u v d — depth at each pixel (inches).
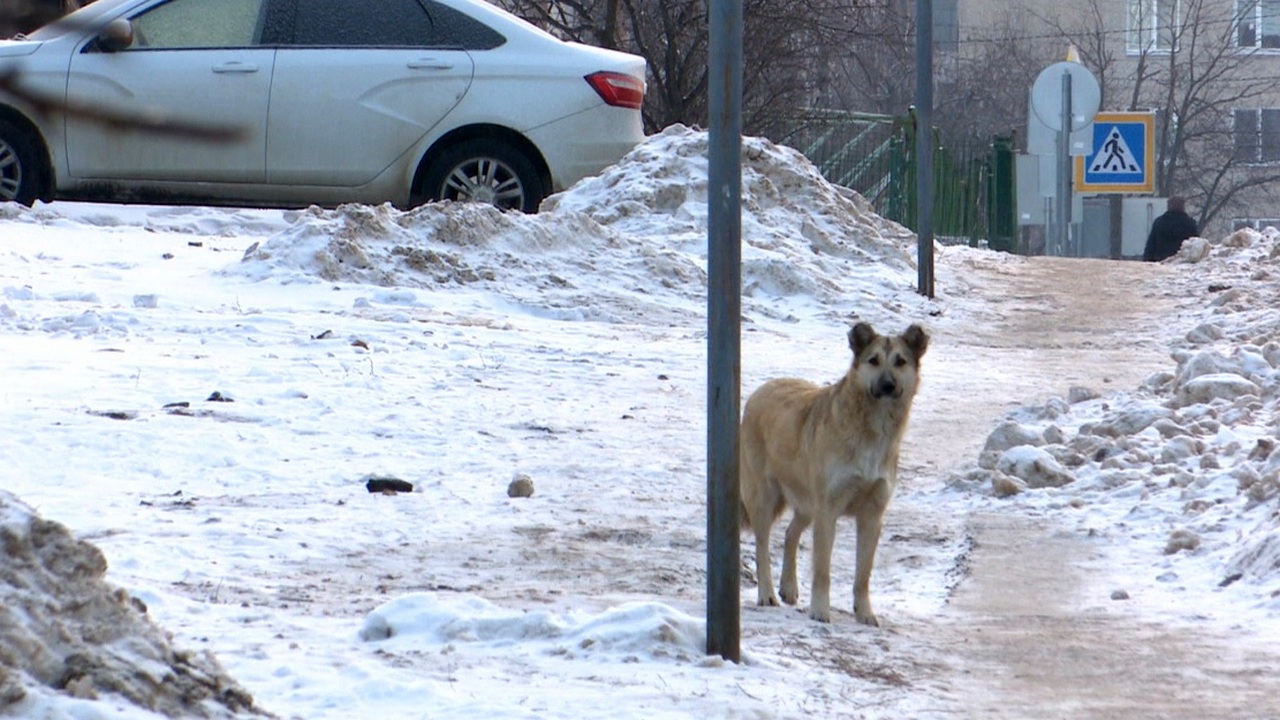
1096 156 3727.9
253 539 981.8
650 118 4254.4
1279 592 916.0
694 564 1003.3
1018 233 4099.4
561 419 1462.8
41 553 551.8
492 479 1218.6
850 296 2367.1
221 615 789.9
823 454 870.4
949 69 6899.6
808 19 4239.7
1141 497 1210.6
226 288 2011.6
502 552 1002.1
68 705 492.4
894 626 871.7
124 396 1397.6
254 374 1530.5
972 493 1261.1
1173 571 1011.3
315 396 1453.0
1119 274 2797.7
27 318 1749.5
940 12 7022.6
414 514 1093.8
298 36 2322.8
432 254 2166.6
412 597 790.5
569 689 673.6
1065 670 763.4
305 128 2310.5
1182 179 6742.1
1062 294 2576.3
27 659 514.3
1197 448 1314.0
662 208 2620.6
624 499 1182.3
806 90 4367.6
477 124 2361.0
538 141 2375.7
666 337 2004.2
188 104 2240.4
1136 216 4778.5
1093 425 1421.0
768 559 940.0
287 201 2364.7
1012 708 687.7
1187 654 796.0
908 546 1104.2
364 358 1659.7
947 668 768.9
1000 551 1080.2
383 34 2361.0
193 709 543.8
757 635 823.7
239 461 1208.2
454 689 662.5
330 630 773.9
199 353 1630.2
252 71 2283.5
